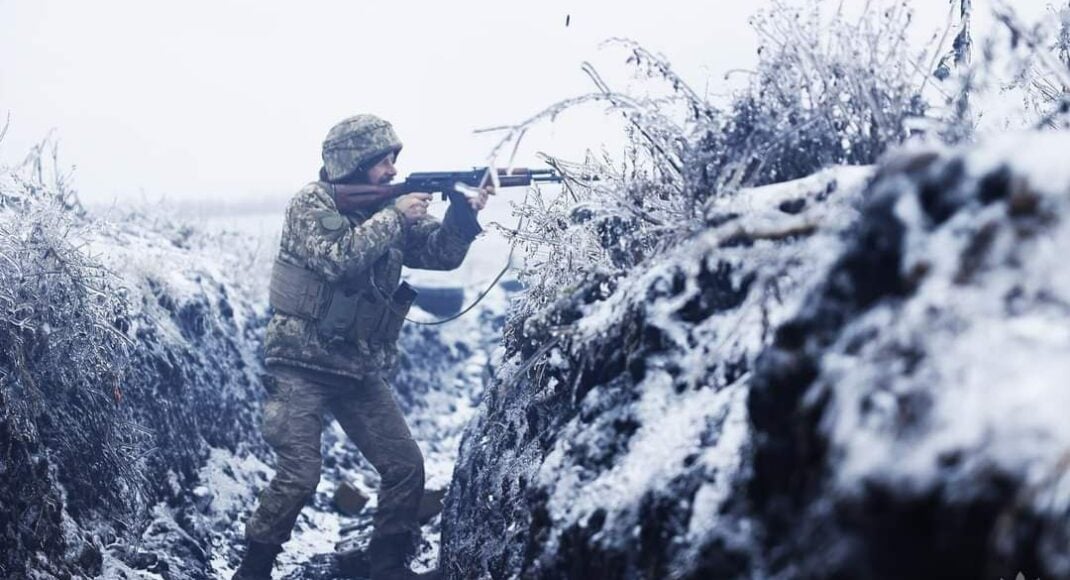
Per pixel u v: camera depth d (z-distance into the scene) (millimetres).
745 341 2416
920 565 1362
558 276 3643
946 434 1353
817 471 1610
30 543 4164
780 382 1773
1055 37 2857
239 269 8523
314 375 5078
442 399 9273
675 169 3092
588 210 3721
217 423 6578
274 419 5059
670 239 2949
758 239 2400
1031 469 1263
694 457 2299
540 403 3594
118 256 6441
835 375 1596
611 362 2902
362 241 4918
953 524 1312
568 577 2545
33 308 4602
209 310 7156
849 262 1743
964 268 1531
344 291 5039
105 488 4898
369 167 5176
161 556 5129
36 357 4641
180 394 6137
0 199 5266
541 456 3396
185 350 6449
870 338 1592
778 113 2844
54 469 4547
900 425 1414
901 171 1686
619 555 2314
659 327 2672
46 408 4609
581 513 2514
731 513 2031
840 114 2865
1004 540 1259
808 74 2885
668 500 2260
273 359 5090
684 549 2113
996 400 1343
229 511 6035
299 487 5012
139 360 5777
